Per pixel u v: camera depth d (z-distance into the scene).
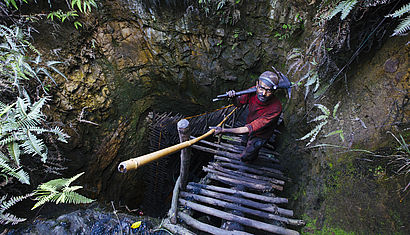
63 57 3.73
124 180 5.42
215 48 4.56
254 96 2.72
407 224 1.68
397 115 2.04
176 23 4.29
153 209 6.16
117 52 4.52
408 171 1.80
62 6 3.60
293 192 3.19
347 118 2.56
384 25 2.29
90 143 4.32
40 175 2.95
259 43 4.41
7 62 2.53
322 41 2.58
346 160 2.37
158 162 5.52
